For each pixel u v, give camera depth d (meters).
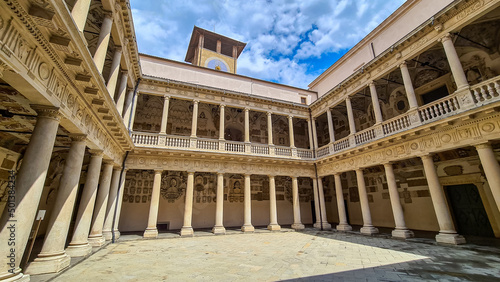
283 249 11.77
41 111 6.50
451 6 11.96
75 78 7.00
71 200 8.38
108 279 6.98
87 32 12.12
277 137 26.03
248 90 22.83
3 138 10.50
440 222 12.35
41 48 5.51
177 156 17.72
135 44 13.88
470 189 15.48
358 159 17.78
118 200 15.86
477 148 11.15
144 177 20.41
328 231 19.08
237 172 19.39
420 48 13.80
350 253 10.62
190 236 16.55
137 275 7.43
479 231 14.81
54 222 7.89
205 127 23.06
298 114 23.06
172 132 21.59
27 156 6.11
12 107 7.79
